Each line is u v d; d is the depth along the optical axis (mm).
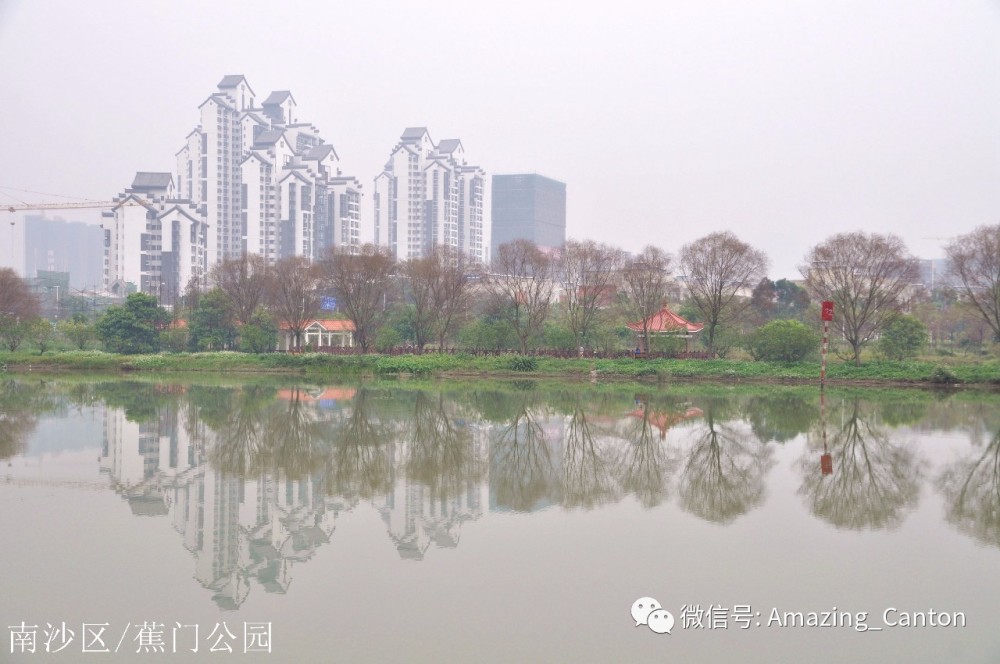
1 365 116188
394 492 38219
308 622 23719
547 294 123750
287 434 54094
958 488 39344
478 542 30641
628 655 21750
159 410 66750
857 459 46406
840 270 100188
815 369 97375
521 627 23375
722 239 108312
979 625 23703
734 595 25672
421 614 24172
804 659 21672
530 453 48125
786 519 33844
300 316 126562
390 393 83625
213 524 33000
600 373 103375
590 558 28938
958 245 98750
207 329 125375
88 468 43188
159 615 24203
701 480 40906
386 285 126562
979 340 118750
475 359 109188
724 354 111625
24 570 27797
